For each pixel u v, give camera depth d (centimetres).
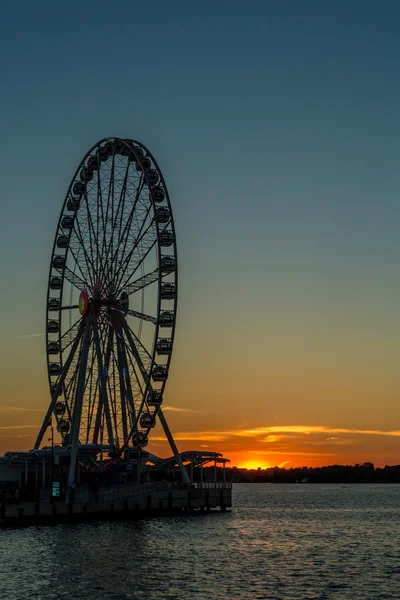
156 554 9069
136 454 13412
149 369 11894
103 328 12462
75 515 11862
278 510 19388
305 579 7931
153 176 12050
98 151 12875
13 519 11338
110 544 9675
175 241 11944
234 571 8250
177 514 13700
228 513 14712
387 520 15675
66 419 13488
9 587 7200
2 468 13112
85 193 12950
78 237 13000
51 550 9150
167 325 11912
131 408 12250
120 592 7069
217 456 14050
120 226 12319
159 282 11838
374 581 7869
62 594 6956
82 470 13700
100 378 12375
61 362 13550
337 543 11100
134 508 12612
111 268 12319
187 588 7306
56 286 13625
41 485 13025
